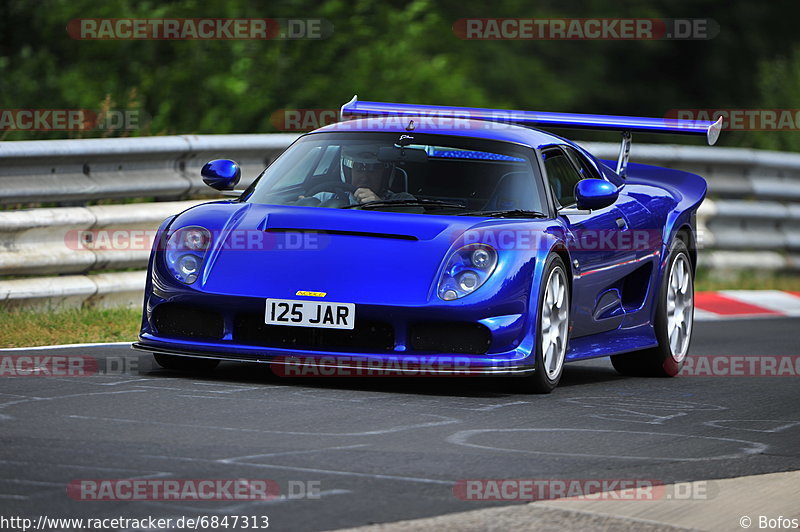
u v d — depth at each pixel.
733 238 49.00
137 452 16.28
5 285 29.50
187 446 16.78
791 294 46.53
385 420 19.48
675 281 28.64
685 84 102.50
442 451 17.44
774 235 50.78
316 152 25.55
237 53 54.22
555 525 13.89
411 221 23.02
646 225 27.72
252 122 53.16
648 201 28.44
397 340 21.78
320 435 18.03
